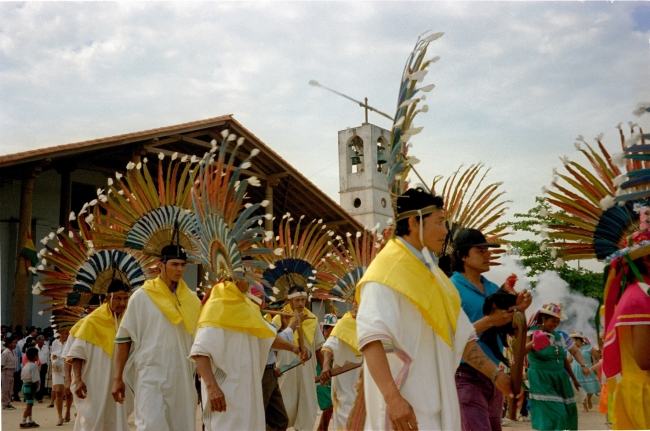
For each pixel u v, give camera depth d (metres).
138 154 18.72
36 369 11.84
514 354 3.36
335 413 7.87
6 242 21.14
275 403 6.91
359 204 26.47
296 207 23.88
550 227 4.24
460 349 3.29
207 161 5.69
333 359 7.91
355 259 8.55
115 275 7.52
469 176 5.48
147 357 5.78
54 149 17.28
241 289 5.48
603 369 3.63
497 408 4.51
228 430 5.12
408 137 3.20
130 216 7.09
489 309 4.01
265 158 21.36
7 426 11.58
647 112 3.66
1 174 18.03
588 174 4.14
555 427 7.42
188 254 6.45
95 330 6.88
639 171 3.57
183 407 5.83
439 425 3.08
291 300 8.52
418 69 3.28
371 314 3.02
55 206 22.25
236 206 5.52
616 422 3.52
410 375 3.07
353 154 27.33
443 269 5.10
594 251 4.16
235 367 5.24
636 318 3.35
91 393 6.79
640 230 3.75
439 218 3.33
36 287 7.65
